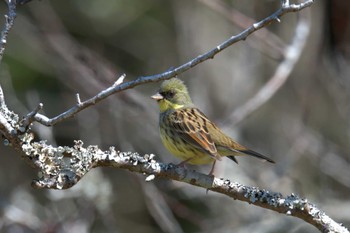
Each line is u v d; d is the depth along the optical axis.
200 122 8.88
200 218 13.38
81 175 5.86
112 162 6.13
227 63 15.32
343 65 13.92
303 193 13.26
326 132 15.34
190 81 14.42
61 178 5.76
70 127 14.61
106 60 14.93
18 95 15.40
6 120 5.70
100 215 13.26
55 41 14.43
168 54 16.59
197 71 14.61
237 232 13.03
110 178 14.80
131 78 16.31
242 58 14.85
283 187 13.63
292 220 13.05
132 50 16.78
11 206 12.30
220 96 14.98
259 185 13.20
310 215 6.38
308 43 15.16
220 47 5.62
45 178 5.79
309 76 14.45
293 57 12.27
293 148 13.48
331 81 14.35
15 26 14.62
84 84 13.84
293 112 15.04
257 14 15.01
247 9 14.76
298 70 15.26
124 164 6.22
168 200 13.18
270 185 13.07
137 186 14.78
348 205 13.43
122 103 13.31
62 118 5.68
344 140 15.21
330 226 6.37
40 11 14.77
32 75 15.57
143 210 14.84
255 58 14.85
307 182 14.38
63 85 15.49
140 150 14.12
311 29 15.20
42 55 15.29
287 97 15.19
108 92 5.66
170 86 9.34
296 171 14.35
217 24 15.70
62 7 16.67
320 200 13.59
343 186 14.57
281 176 13.15
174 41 16.59
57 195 12.16
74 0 16.75
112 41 16.80
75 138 14.61
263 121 15.09
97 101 5.68
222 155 8.84
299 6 5.52
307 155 14.12
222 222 13.38
